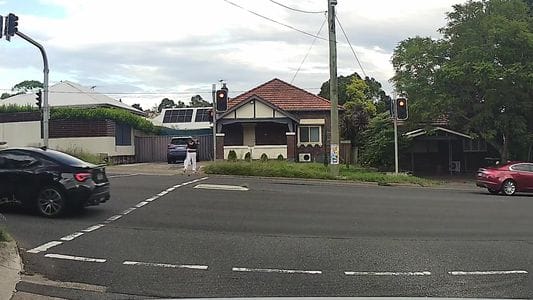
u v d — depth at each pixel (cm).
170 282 782
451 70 2941
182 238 1085
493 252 1013
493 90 2905
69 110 3372
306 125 4022
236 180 2311
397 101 2628
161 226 1204
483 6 3148
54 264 872
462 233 1209
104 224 1207
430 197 1917
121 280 791
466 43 3080
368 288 761
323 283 786
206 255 948
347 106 4519
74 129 3353
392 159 3344
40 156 1298
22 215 1281
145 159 4000
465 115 3138
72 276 809
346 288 759
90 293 728
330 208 1549
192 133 4788
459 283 795
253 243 1054
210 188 1934
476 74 2867
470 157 3750
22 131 3444
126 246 1003
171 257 930
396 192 2070
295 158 3844
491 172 2319
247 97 3831
